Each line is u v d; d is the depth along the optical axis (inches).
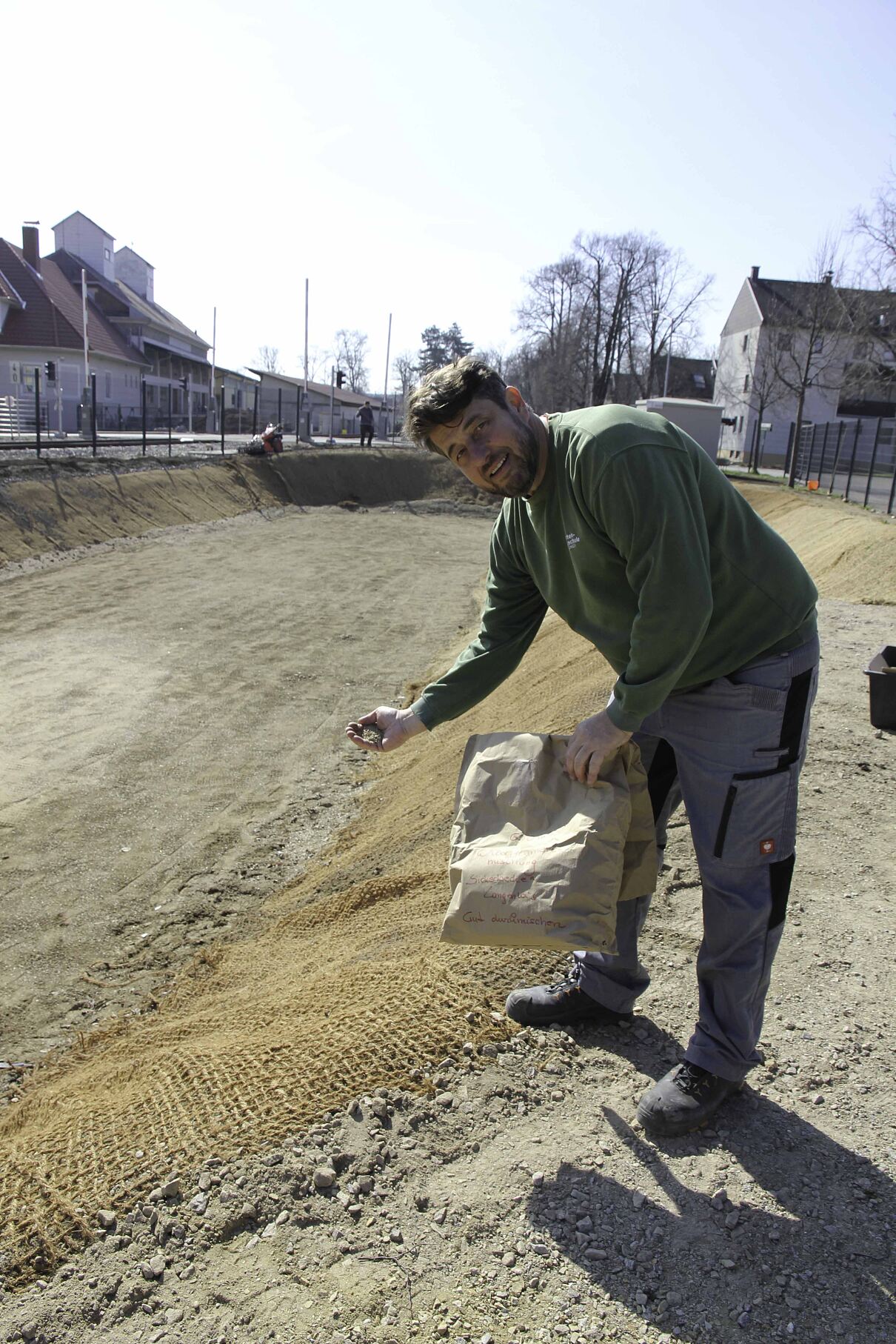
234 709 422.6
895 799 186.2
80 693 430.9
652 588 82.5
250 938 215.0
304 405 2138.3
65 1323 77.3
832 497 1000.9
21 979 203.8
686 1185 90.9
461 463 91.8
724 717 92.7
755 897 93.0
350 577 808.9
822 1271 81.0
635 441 82.7
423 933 153.3
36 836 280.1
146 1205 88.8
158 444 1267.2
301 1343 74.4
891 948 134.6
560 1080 105.9
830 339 1644.9
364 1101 101.4
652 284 2343.8
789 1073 107.9
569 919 86.7
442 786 269.4
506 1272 81.1
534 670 423.2
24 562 699.4
